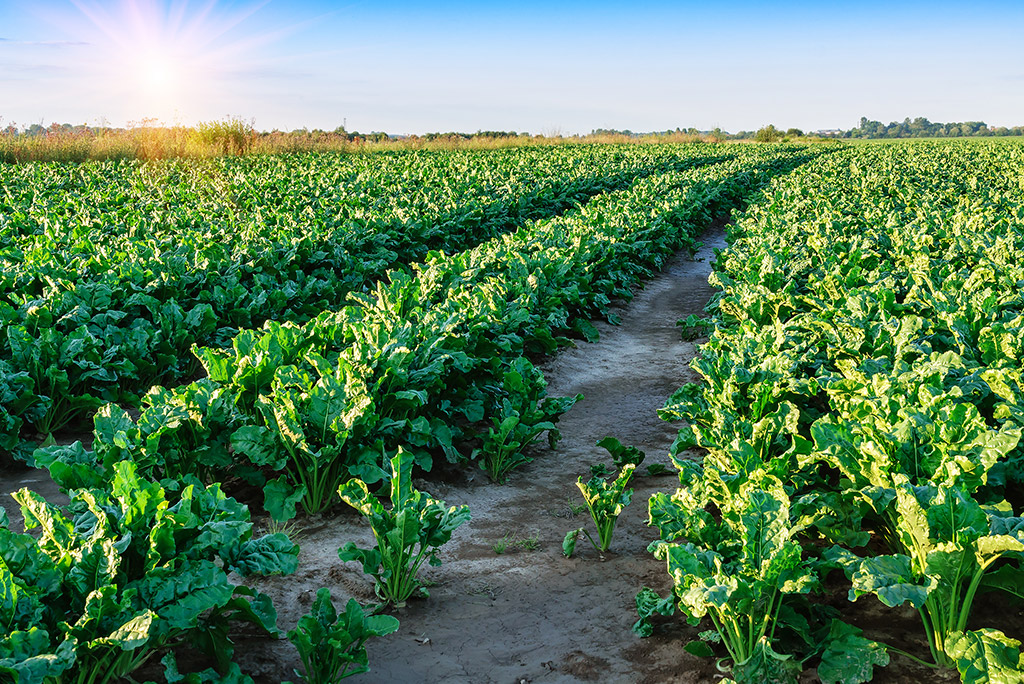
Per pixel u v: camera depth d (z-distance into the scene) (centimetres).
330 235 1326
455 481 636
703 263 1928
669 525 449
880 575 363
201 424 543
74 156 3375
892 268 1260
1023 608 418
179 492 502
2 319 752
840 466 470
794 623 387
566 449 721
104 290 845
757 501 397
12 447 638
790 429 550
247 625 421
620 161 3938
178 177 2689
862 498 454
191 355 873
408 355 629
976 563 364
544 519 579
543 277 1077
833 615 411
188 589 342
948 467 417
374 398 611
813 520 438
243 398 609
